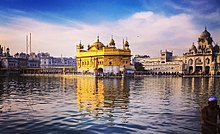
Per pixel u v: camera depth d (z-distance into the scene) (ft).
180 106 51.85
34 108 49.42
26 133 30.32
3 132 30.81
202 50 413.80
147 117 39.86
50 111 45.78
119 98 66.85
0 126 33.88
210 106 31.19
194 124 34.58
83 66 350.02
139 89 101.24
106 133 30.27
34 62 535.60
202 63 403.75
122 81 181.27
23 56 566.36
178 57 449.06
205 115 31.30
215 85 134.92
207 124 31.32
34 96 72.95
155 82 169.58
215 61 391.04
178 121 36.70
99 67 315.58
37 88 108.27
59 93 82.53
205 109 31.55
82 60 352.28
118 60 306.76
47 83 153.28
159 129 31.99
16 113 43.80
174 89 102.58
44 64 627.05
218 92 87.66
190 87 116.57
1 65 432.66
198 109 47.83
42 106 52.11
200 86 124.88
